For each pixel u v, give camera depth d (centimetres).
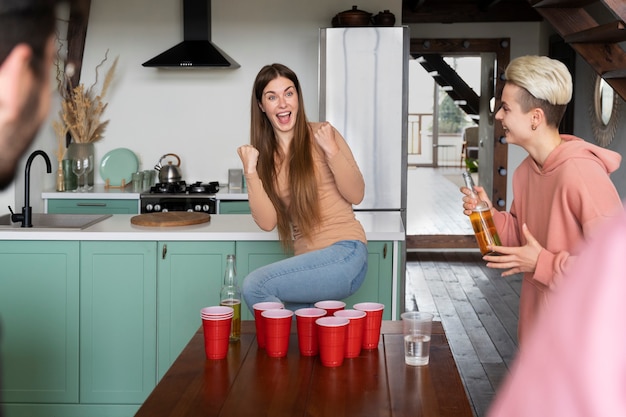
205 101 639
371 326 212
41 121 31
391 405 170
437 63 1007
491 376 456
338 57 588
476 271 801
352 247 273
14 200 443
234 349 214
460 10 856
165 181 613
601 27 446
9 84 31
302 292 265
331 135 263
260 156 278
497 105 864
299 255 272
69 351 368
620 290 32
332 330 195
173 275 363
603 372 31
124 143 640
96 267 363
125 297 365
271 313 208
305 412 165
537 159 219
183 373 192
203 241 362
